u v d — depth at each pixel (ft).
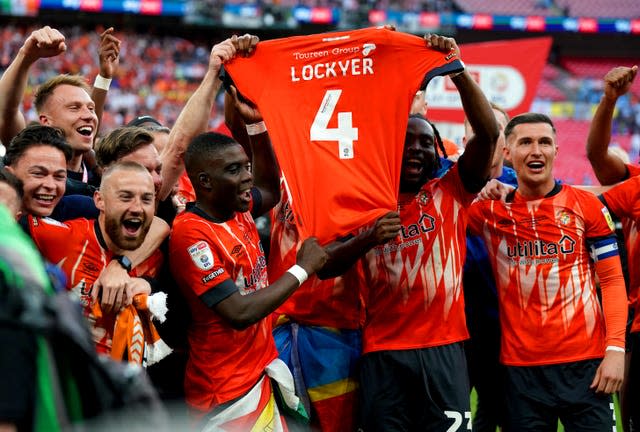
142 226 9.90
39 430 4.85
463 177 11.68
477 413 13.89
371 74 10.94
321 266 10.30
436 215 11.64
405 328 11.54
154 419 5.17
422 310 11.51
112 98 68.39
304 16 67.82
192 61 75.05
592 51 76.69
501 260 12.54
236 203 10.55
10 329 4.75
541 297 12.24
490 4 77.77
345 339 12.16
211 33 77.77
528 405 12.22
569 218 12.30
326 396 11.98
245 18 68.18
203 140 10.61
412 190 11.73
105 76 14.26
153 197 10.04
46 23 75.31
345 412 12.04
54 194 10.18
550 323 12.16
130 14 75.61
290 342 12.21
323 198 10.51
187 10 66.44
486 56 23.22
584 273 12.31
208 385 10.49
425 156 11.53
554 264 12.24
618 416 12.50
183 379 11.50
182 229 10.42
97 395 5.09
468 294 13.48
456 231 11.75
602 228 12.34
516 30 73.82
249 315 9.93
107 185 9.82
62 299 5.13
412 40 10.98
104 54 14.20
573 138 62.39
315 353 12.01
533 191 12.48
